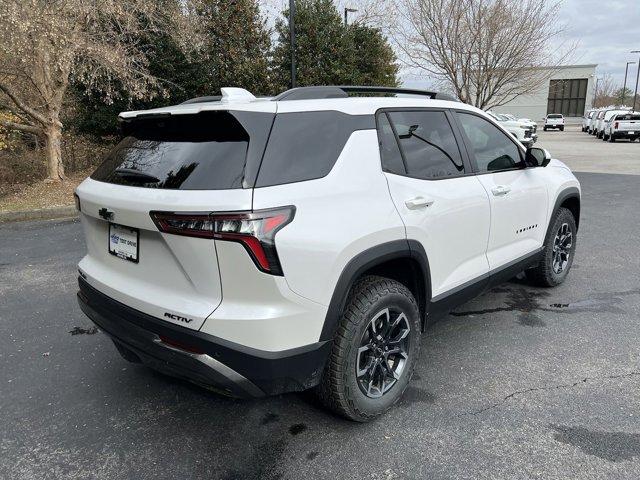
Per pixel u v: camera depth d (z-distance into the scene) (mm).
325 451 2545
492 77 16109
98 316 2762
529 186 3984
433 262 3000
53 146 11680
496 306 4383
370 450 2547
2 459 2527
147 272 2461
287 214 2189
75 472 2432
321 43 16578
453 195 3133
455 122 3428
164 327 2344
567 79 63219
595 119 37344
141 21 13117
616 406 2871
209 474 2402
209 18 14719
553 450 2512
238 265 2135
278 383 2316
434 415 2824
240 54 15430
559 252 4738
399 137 2916
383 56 19281
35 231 7828
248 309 2193
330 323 2391
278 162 2258
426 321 3074
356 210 2480
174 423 2809
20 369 3420
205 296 2258
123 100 14352
